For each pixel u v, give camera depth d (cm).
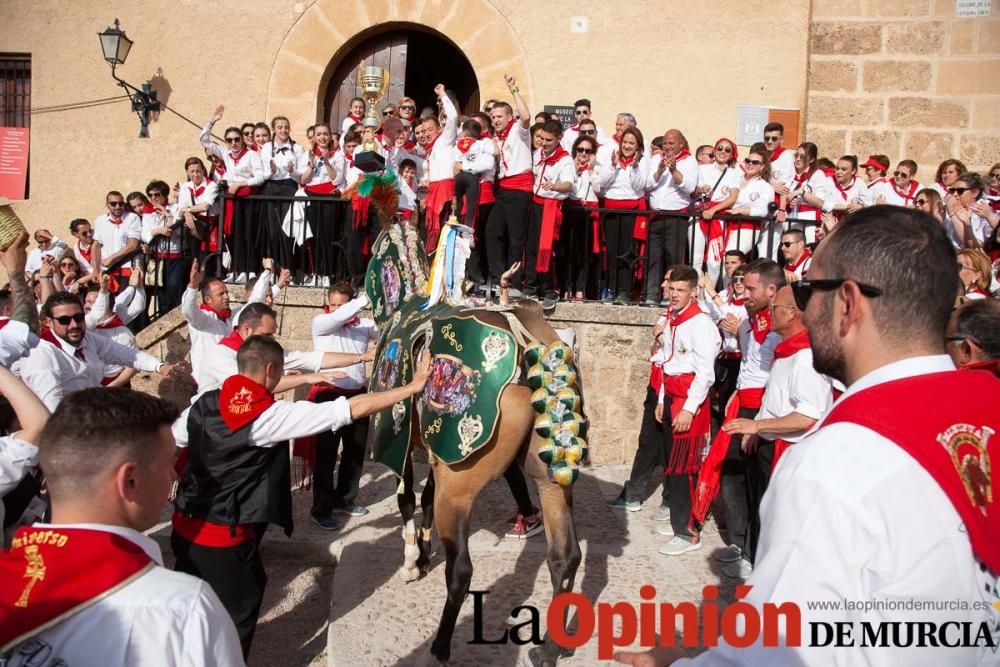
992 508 138
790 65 1013
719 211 757
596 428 716
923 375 148
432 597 469
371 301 539
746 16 1014
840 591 135
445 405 378
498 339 378
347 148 824
